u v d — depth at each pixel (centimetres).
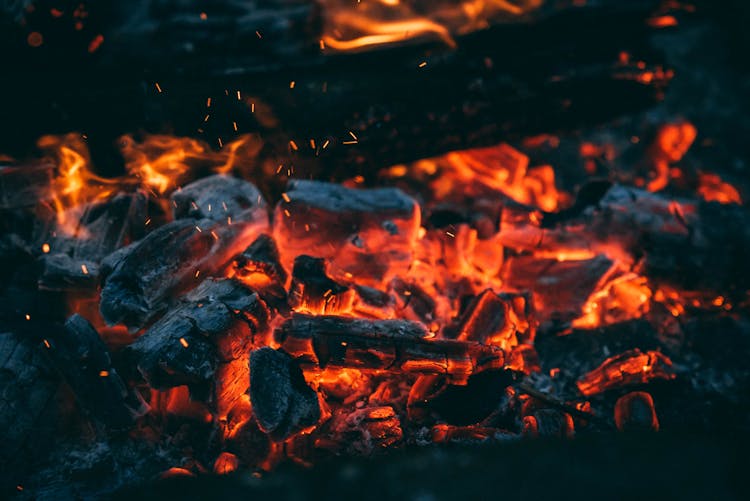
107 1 122
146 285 107
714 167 144
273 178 117
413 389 108
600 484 93
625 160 139
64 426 107
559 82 120
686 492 92
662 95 125
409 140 119
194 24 120
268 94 115
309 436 105
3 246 114
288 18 120
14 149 116
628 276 119
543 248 121
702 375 115
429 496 93
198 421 106
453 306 116
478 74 118
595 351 116
